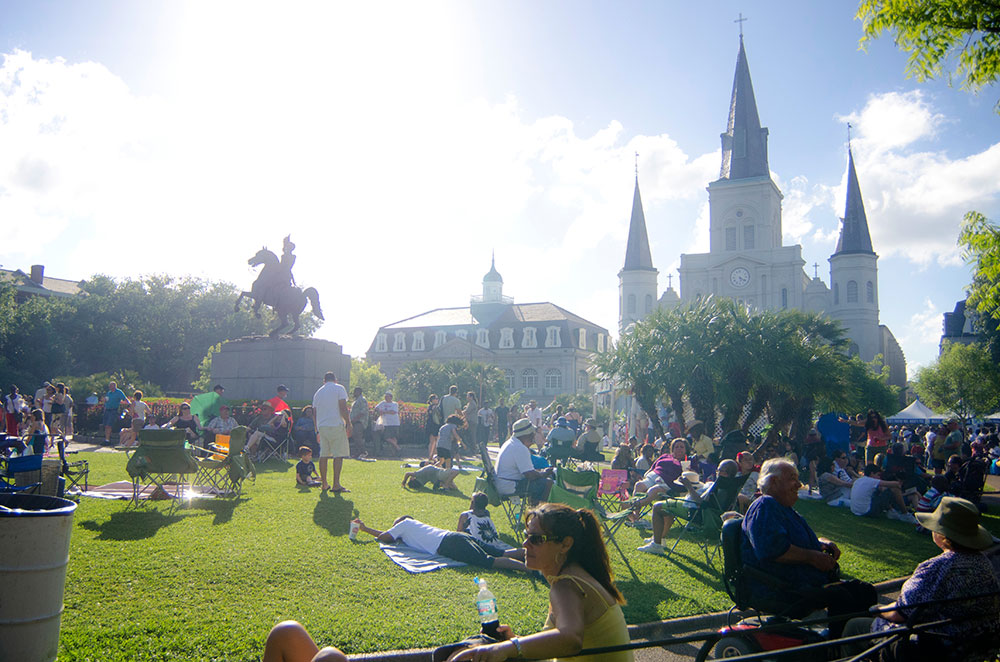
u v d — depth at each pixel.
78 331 64.75
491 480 9.60
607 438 32.56
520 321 90.81
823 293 78.19
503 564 7.32
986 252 8.56
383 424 20.06
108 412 21.06
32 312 58.41
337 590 6.19
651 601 6.54
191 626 5.05
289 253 22.52
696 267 81.56
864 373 55.56
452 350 88.56
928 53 8.16
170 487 11.48
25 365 56.69
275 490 11.63
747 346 18.62
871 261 77.19
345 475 14.26
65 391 21.64
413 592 6.29
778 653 3.06
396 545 7.94
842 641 3.23
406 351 91.50
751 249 80.06
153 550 7.05
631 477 13.67
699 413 19.61
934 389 53.88
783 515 5.13
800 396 19.16
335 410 11.50
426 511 10.25
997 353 47.72
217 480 12.38
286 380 21.17
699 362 18.77
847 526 11.52
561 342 87.81
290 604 5.73
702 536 9.60
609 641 2.87
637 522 10.48
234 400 20.03
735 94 83.94
